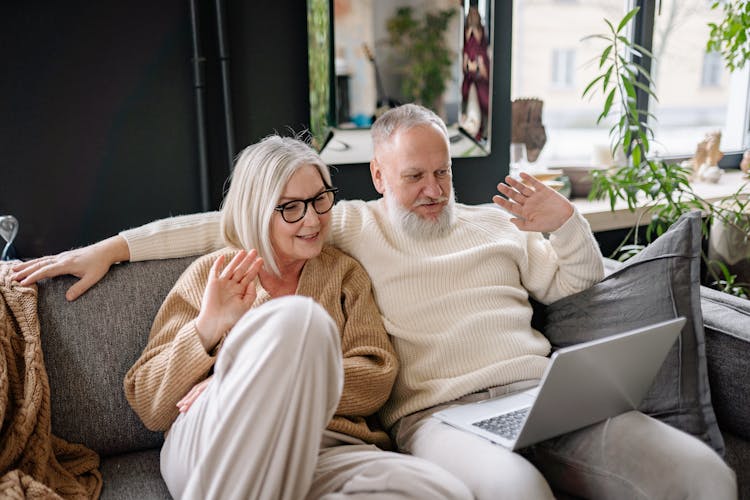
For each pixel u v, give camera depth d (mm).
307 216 1527
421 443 1459
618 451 1333
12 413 1403
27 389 1400
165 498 1384
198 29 2109
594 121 3174
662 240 1654
